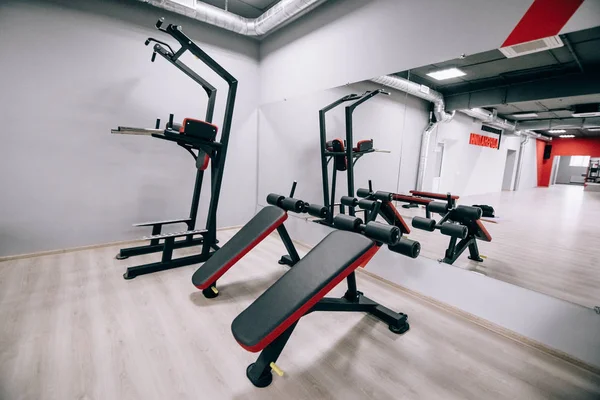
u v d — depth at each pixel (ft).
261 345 3.78
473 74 6.62
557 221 11.45
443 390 3.94
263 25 9.62
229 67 11.19
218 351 4.60
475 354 4.69
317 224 9.80
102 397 3.63
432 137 8.24
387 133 9.07
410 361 4.50
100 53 8.43
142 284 6.73
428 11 6.28
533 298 4.88
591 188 25.21
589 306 4.39
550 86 5.58
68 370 4.05
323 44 9.01
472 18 5.59
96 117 8.58
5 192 7.59
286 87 10.68
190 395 3.74
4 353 4.31
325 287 4.02
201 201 11.14
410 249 4.20
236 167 12.04
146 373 4.07
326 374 4.19
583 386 4.07
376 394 3.84
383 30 7.26
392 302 6.33
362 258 4.33
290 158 11.52
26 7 7.32
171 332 5.03
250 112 12.06
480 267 6.89
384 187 9.39
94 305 5.77
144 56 9.19
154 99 9.53
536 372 4.32
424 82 7.29
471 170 9.39
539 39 4.85
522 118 6.87
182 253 8.93
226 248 6.43
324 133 10.17
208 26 10.43
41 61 7.64
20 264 7.55
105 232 9.16
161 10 9.35
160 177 9.99
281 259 8.45
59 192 8.29
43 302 5.79
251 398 3.73
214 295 6.33
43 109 7.80
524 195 12.33
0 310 5.44
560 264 7.14
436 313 5.92
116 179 9.15
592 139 8.46
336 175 10.72
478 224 6.95
